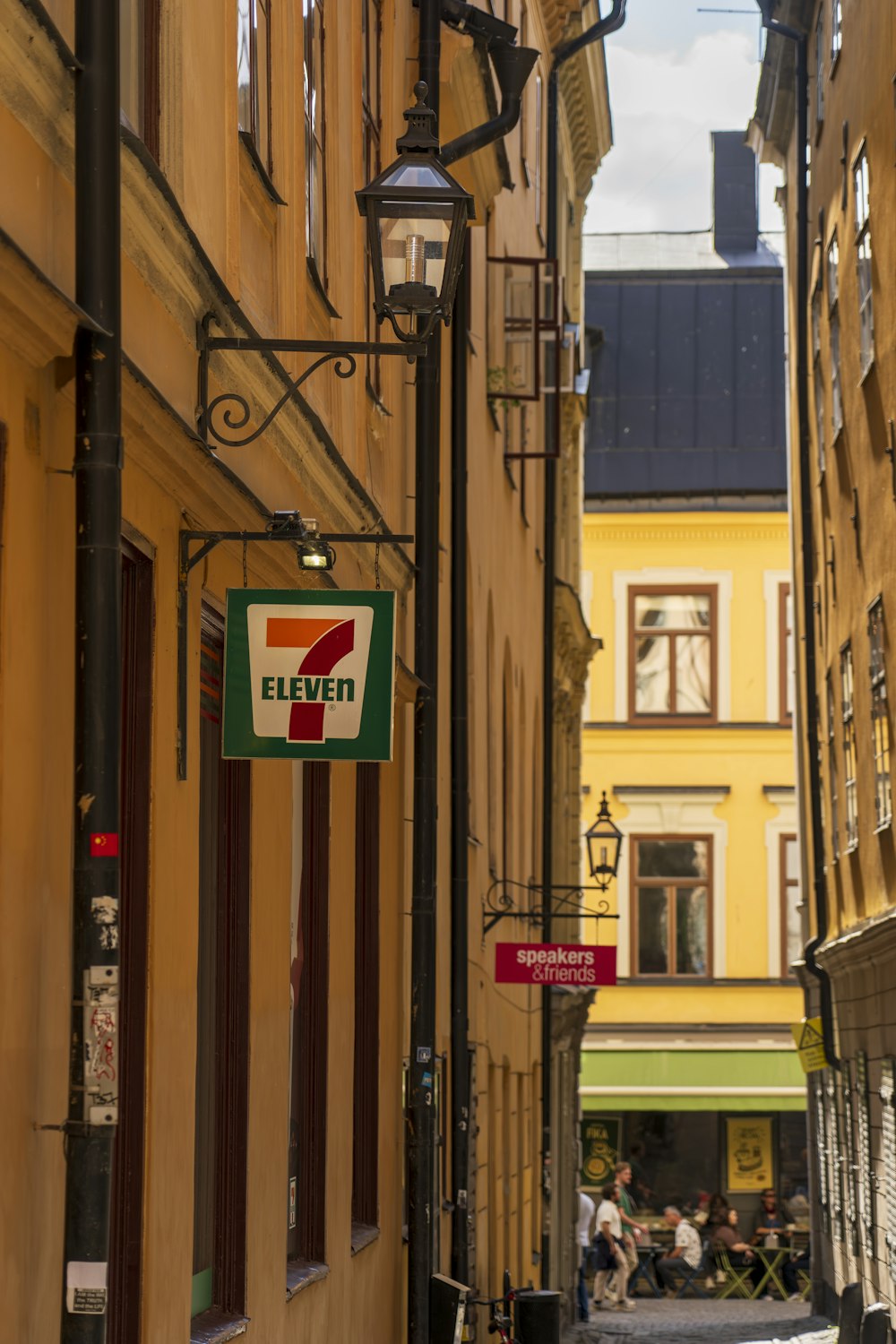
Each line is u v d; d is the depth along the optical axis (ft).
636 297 225.97
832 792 131.13
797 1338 126.11
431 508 69.10
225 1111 45.78
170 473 37.78
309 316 53.47
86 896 28.60
